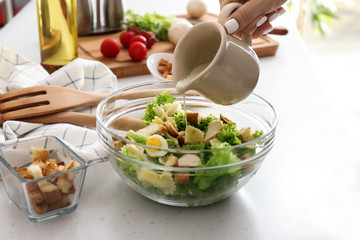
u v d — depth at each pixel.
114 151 0.81
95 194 0.89
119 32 1.95
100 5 2.10
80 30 1.85
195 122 0.93
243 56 0.79
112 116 1.00
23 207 0.80
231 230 0.80
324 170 1.00
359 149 1.09
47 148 0.91
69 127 1.07
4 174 0.83
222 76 0.78
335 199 0.90
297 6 3.05
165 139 0.87
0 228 0.78
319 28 3.63
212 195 0.80
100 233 0.78
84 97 1.23
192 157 0.76
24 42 1.81
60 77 1.29
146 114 1.00
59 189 0.79
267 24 0.92
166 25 1.86
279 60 1.70
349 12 4.36
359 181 0.96
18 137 1.10
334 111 1.29
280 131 1.16
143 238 0.77
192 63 0.87
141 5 2.41
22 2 2.79
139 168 0.78
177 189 0.78
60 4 1.43
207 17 2.18
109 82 1.35
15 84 1.27
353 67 3.94
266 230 0.80
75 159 0.85
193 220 0.82
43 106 1.15
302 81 1.51
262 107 0.96
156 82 1.05
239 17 0.80
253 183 0.94
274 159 1.03
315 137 1.14
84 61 1.36
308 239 0.78
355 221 0.83
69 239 0.76
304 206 0.87
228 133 0.85
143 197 0.89
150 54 1.70
